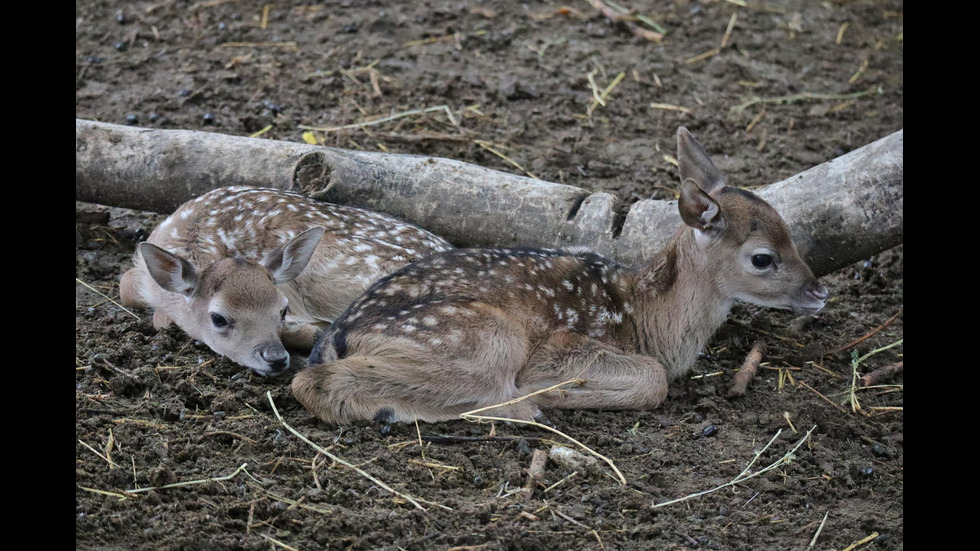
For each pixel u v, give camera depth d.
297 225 8.78
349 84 12.88
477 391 7.58
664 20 15.20
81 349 8.12
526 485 6.87
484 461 7.12
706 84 13.74
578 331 8.12
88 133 10.10
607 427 7.72
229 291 7.84
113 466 6.66
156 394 7.55
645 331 8.44
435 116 12.34
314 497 6.54
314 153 9.77
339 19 14.48
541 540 6.34
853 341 9.20
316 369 7.40
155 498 6.41
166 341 8.30
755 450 7.56
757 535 6.68
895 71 14.39
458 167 9.86
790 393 8.38
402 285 7.75
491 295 7.80
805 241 9.28
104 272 9.59
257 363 7.80
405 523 6.35
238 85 12.73
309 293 8.78
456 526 6.41
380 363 7.40
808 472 7.39
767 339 9.20
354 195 9.75
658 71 13.91
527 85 13.11
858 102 13.57
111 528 6.13
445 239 9.80
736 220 8.16
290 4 14.76
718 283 8.30
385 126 12.02
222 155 9.97
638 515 6.72
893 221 9.12
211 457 6.91
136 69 12.95
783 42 14.97
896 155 9.18
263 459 6.96
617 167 11.66
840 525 6.81
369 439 7.22
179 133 10.15
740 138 12.52
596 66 13.89
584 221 9.53
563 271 8.23
